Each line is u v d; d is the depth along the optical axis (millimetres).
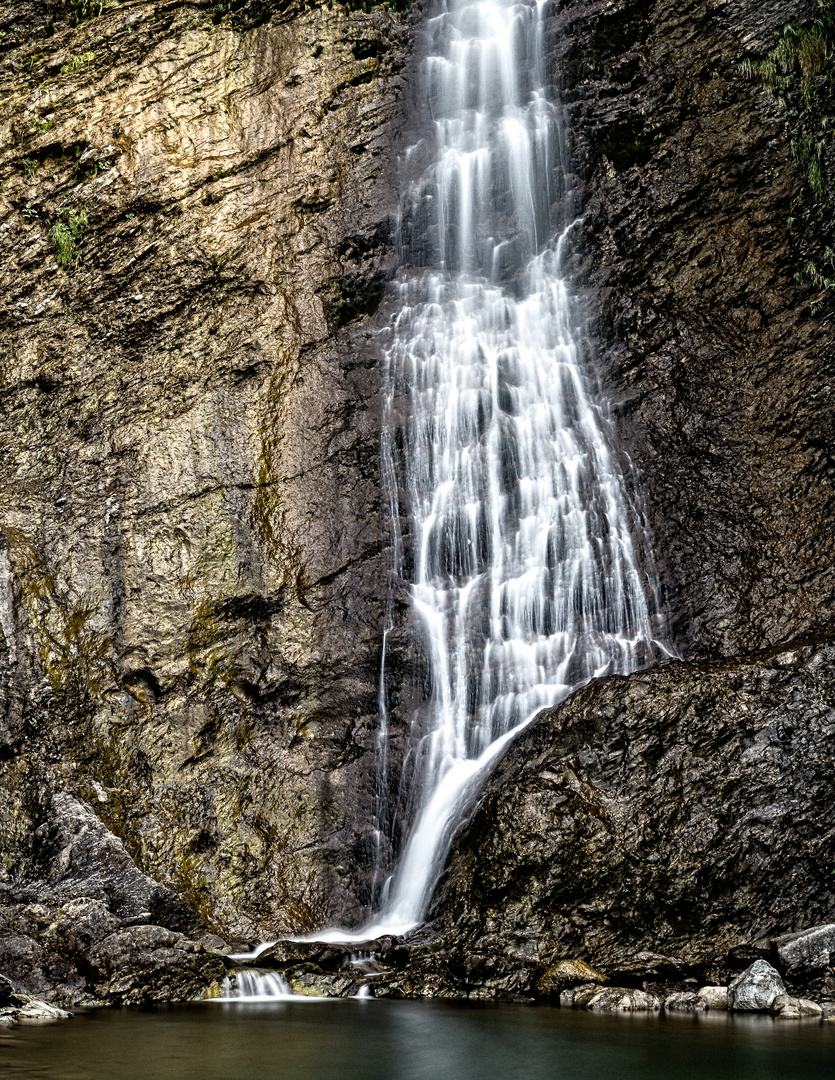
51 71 15719
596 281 15484
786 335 14492
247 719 12867
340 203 15594
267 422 14141
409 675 13422
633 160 15805
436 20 16703
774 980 9250
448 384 14883
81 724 12430
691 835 10438
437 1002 9414
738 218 15164
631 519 14172
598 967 10000
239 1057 7133
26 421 14125
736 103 15461
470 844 11008
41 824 11602
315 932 11773
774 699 10898
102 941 9789
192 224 14930
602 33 16188
